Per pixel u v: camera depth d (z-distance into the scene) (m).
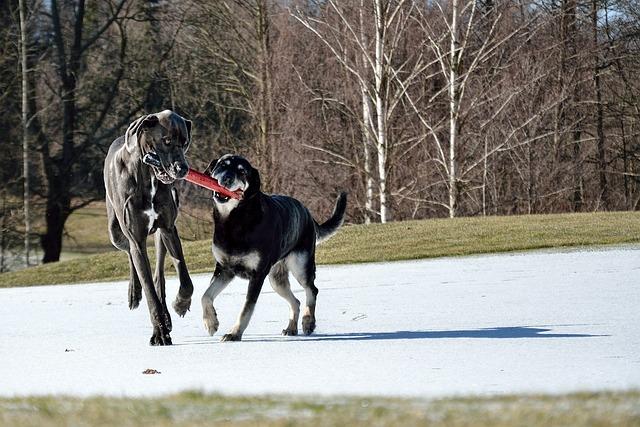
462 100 41.44
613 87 47.75
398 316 14.36
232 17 46.44
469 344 11.37
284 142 43.72
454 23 39.06
